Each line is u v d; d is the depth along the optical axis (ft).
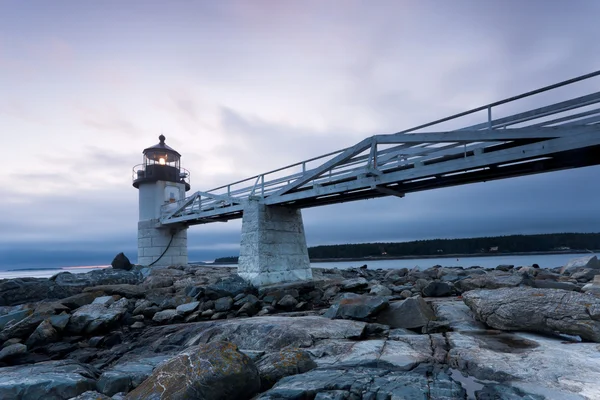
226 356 15.48
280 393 14.26
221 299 43.60
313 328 24.91
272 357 19.07
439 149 36.65
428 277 59.06
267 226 52.08
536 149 29.40
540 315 21.99
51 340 32.58
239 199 56.44
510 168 35.22
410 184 42.47
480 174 37.01
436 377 15.51
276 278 51.16
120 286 49.88
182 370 15.03
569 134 27.71
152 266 78.84
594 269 48.49
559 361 16.90
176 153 88.38
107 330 35.53
